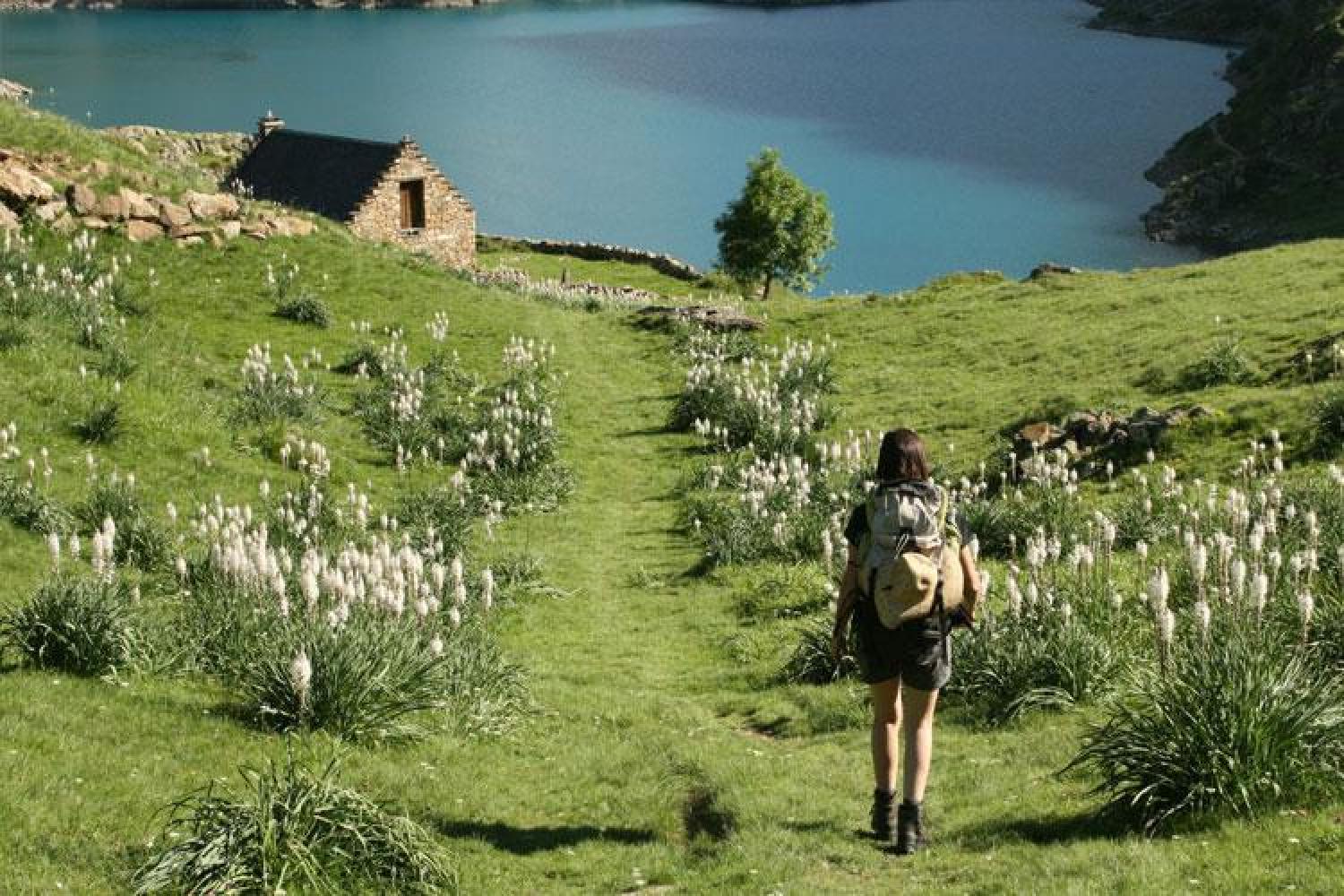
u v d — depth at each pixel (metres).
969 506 23.97
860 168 195.12
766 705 16.00
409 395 34.62
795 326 49.12
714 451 36.03
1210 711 10.00
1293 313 37.34
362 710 13.31
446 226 78.69
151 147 117.06
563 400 40.94
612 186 182.88
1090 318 42.94
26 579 18.48
